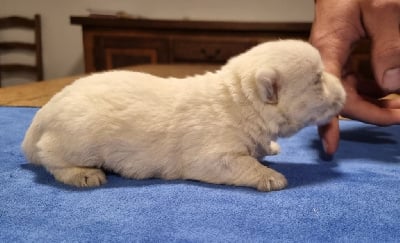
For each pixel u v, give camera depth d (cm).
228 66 24
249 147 23
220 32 69
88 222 18
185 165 23
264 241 16
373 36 26
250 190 21
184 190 21
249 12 76
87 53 73
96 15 74
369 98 30
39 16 82
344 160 27
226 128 22
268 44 24
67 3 81
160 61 72
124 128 22
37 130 24
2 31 84
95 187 22
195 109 23
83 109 23
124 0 80
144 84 24
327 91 23
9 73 86
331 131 26
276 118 22
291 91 22
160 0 79
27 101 43
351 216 18
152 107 23
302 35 66
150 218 18
